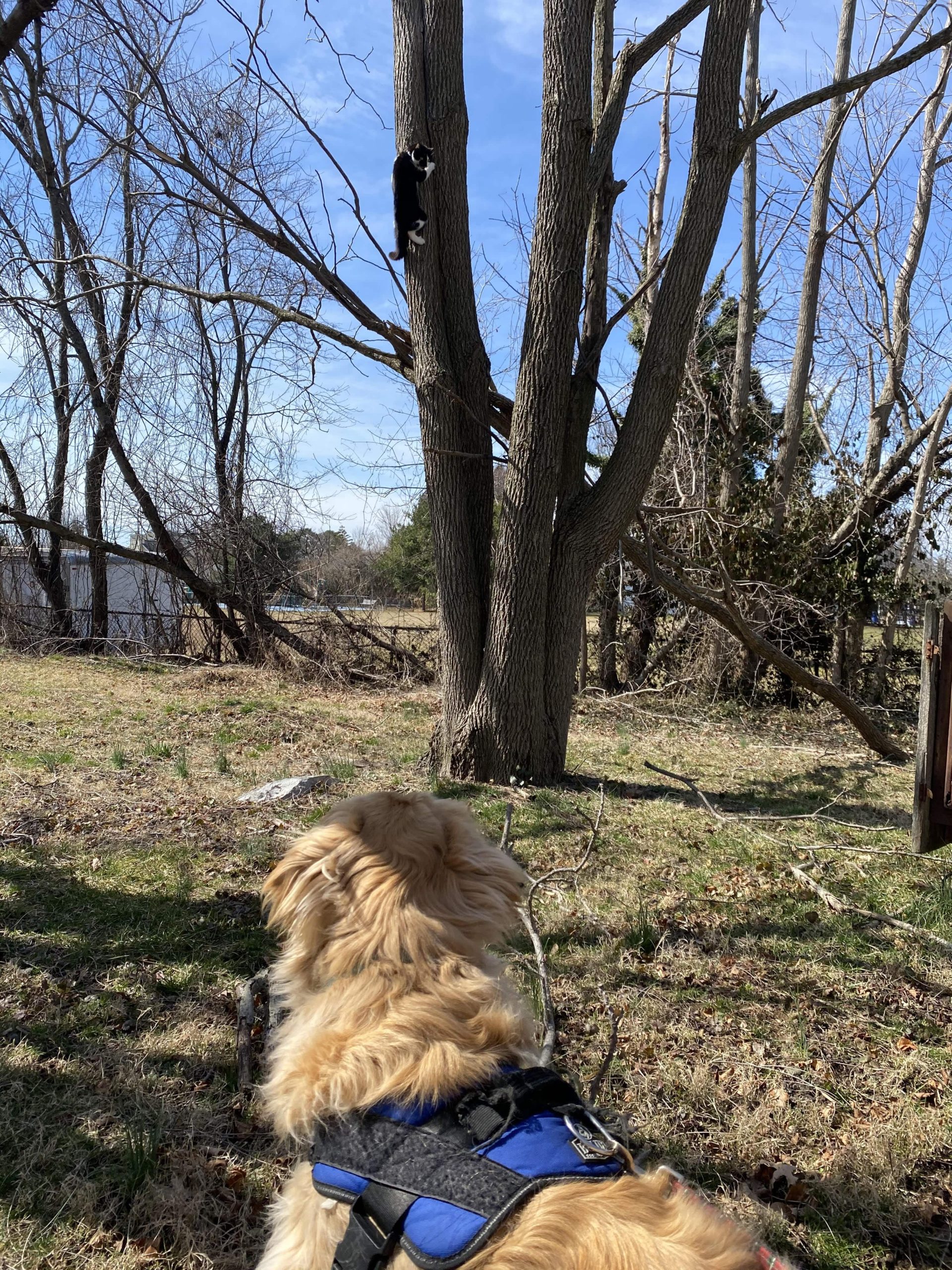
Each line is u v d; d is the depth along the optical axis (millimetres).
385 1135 1579
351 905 1853
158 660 18328
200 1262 2787
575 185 8016
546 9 7980
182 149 9266
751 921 5684
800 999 4668
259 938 4969
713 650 15789
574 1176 1482
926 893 6305
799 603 14891
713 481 16922
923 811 6746
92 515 19766
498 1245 1380
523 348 8273
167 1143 3293
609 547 8992
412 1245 1430
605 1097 3713
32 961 4617
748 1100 3752
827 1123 3613
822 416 19234
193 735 10336
